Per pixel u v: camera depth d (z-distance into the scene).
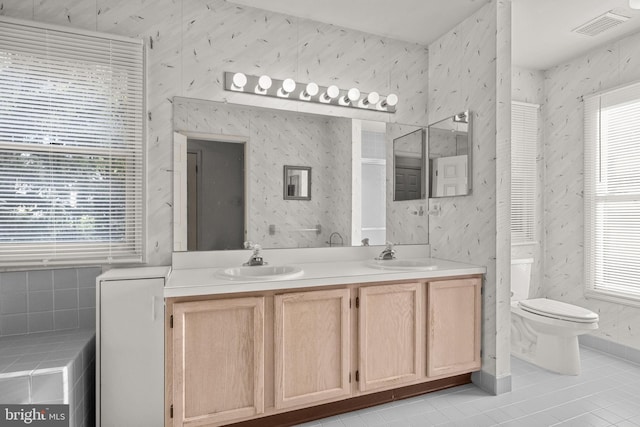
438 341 2.35
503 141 2.46
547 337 2.86
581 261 3.37
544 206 3.71
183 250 2.32
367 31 2.86
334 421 2.08
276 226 2.57
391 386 2.20
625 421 2.06
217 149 2.42
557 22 2.75
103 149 2.13
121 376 1.80
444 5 2.50
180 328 1.72
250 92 2.50
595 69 3.25
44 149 2.01
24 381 1.47
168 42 2.30
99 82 2.12
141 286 1.83
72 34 2.06
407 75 3.03
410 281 2.27
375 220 2.89
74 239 2.10
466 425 2.03
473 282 2.46
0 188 1.95
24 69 1.97
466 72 2.69
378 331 2.17
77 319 2.09
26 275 2.00
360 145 2.85
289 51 2.62
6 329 1.96
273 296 1.92
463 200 2.71
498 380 2.41
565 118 3.52
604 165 3.18
